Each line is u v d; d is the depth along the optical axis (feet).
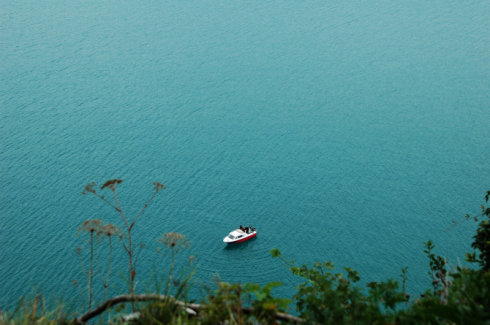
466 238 381.60
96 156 527.81
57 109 651.66
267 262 353.10
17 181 478.18
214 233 398.62
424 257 360.69
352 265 357.20
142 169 501.97
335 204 440.86
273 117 640.17
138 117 634.43
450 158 515.09
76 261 338.54
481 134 570.87
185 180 483.51
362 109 655.76
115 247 351.87
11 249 364.38
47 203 430.61
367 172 496.64
